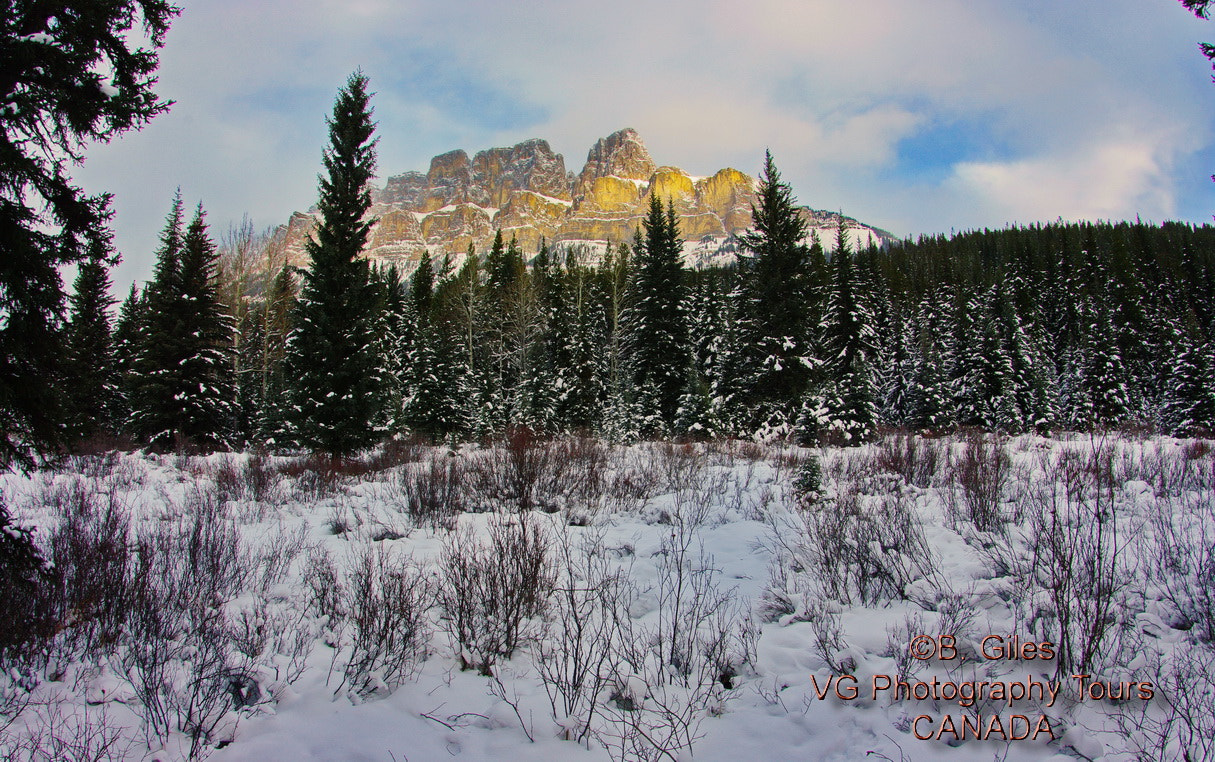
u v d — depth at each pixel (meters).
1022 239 95.94
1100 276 68.31
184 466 15.22
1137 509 7.19
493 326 40.78
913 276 75.25
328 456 17.64
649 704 3.60
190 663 4.05
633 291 34.91
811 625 4.59
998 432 27.28
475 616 4.79
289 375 19.50
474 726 3.38
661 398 29.95
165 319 24.34
